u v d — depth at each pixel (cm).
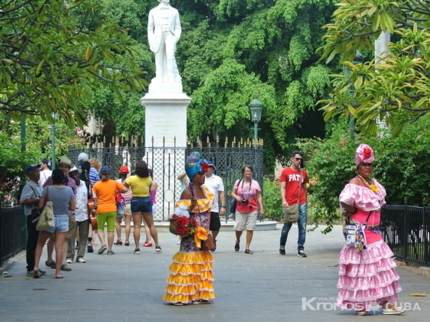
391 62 1076
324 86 3466
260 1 3591
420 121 1124
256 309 897
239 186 1625
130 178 1593
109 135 4062
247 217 1614
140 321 820
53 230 1204
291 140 3719
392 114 1098
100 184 1575
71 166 1323
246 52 3706
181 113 2411
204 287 941
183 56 3744
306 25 3425
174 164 2191
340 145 1619
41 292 1050
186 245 938
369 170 844
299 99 3494
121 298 991
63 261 1302
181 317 844
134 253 1593
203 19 3812
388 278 832
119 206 1773
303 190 1555
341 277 844
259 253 1617
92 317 847
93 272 1278
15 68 1009
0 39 987
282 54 3566
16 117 1098
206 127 3553
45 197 1210
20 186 1783
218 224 1261
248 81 3484
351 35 1209
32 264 1237
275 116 3559
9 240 1422
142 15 3747
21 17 1011
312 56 3625
